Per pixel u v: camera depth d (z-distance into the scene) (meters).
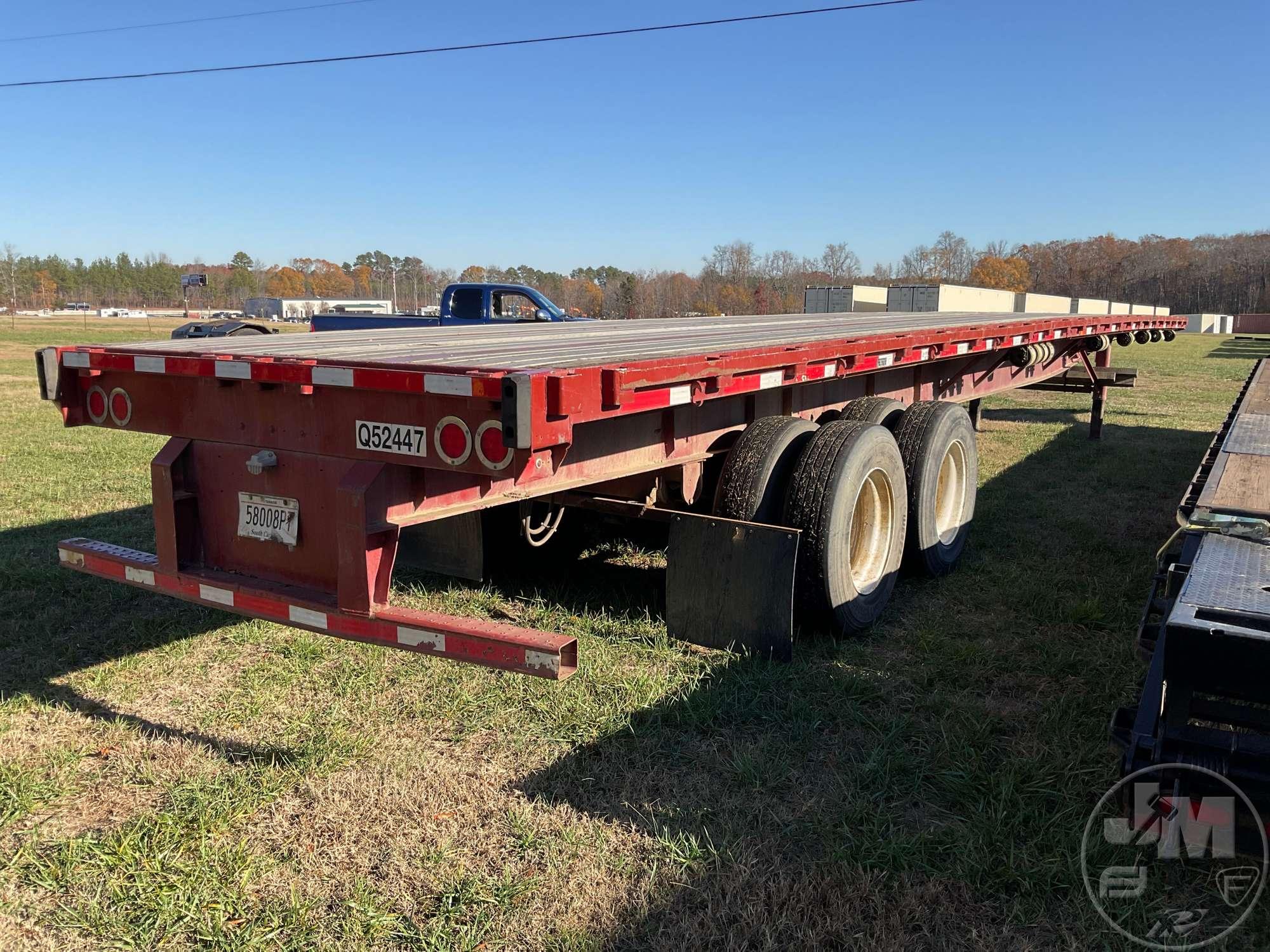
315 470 2.89
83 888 2.51
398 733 3.40
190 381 3.13
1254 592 2.22
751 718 3.48
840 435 4.17
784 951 2.28
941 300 47.28
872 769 3.08
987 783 3.00
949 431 5.18
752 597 3.94
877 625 4.54
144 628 4.41
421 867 2.60
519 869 2.60
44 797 2.95
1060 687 3.81
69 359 3.36
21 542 5.92
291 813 2.88
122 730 3.41
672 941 2.31
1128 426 12.20
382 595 2.80
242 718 3.52
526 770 3.13
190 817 2.81
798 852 2.69
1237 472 3.40
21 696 3.65
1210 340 48.22
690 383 3.22
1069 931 2.36
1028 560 5.68
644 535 5.29
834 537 4.04
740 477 4.10
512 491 3.12
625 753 3.24
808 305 53.62
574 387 2.54
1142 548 6.00
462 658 2.62
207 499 3.20
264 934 2.32
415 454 2.65
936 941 2.31
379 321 12.87
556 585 5.07
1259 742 2.19
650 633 4.27
